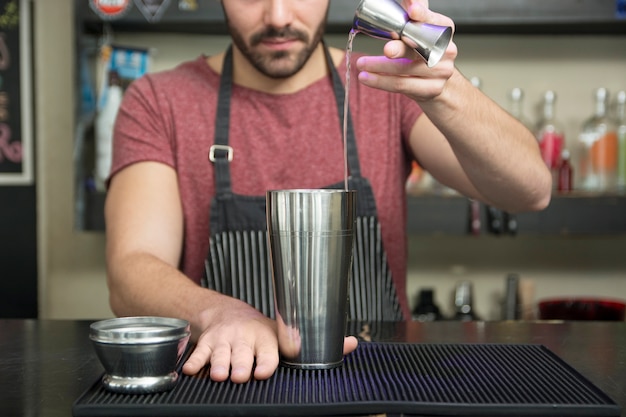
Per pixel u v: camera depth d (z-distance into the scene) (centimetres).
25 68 271
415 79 108
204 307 117
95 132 250
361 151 168
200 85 170
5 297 274
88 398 83
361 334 127
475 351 108
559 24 241
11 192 273
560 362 100
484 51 265
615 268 268
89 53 251
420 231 240
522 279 264
